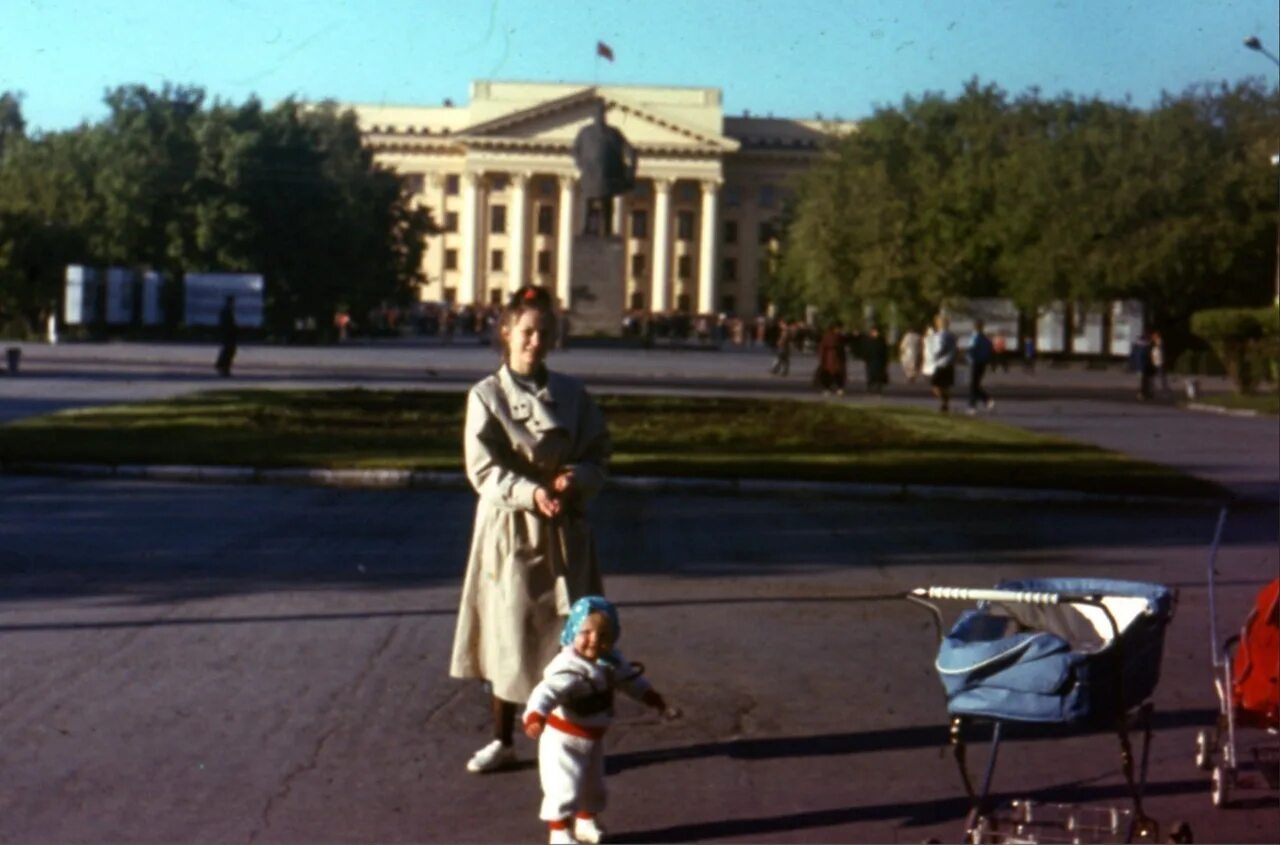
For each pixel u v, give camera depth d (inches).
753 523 646.5
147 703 329.7
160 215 3016.7
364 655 378.3
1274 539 625.9
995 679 241.0
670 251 4598.9
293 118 3125.0
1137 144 2529.5
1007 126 2906.0
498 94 4544.8
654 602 460.8
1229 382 2292.1
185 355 2208.4
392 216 3634.4
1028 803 256.4
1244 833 259.4
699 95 4537.4
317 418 1074.1
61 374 1643.7
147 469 754.8
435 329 4010.8
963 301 2790.4
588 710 248.1
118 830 251.8
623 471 772.6
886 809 270.5
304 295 3137.3
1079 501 732.0
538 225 4594.0
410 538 575.8
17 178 2923.2
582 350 2851.9
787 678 366.0
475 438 282.0
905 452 920.3
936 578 512.7
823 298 2957.7
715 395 1545.3
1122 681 239.5
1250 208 2504.9
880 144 3002.0
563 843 245.9
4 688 340.2
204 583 472.1
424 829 256.1
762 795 277.9
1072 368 2731.3
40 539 554.6
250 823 256.5
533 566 280.5
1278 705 267.3
